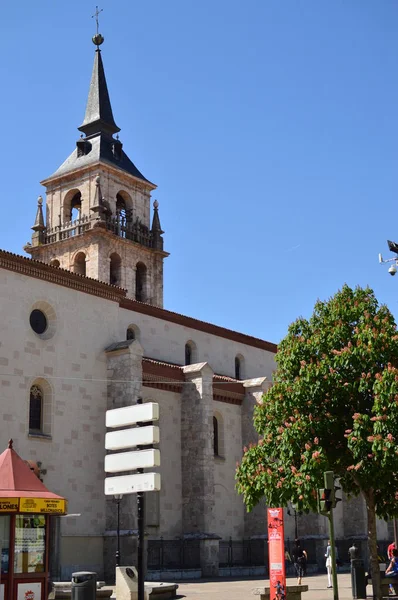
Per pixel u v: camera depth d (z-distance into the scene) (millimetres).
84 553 42812
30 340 43062
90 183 69625
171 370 51375
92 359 46562
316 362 30156
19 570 22391
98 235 66438
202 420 50875
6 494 22297
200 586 39875
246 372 64250
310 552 57812
